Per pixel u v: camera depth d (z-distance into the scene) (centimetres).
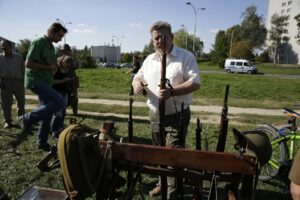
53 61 476
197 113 891
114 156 218
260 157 198
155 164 218
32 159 456
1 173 410
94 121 725
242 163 201
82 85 1620
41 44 460
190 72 292
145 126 675
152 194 358
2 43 610
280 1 9750
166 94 235
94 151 207
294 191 169
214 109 976
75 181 191
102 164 207
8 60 611
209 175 220
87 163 197
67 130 200
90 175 197
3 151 485
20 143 502
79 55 4366
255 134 208
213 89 1568
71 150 190
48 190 301
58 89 567
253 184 214
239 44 8012
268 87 1725
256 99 1298
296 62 9244
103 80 1889
